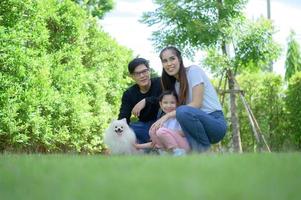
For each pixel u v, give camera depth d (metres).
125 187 1.60
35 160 3.21
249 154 3.36
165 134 4.95
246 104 12.83
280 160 2.66
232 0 11.91
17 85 8.48
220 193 1.47
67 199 1.47
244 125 16.00
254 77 16.36
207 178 1.76
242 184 1.64
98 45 12.66
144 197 1.43
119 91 13.32
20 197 1.60
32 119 8.73
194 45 11.99
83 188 1.62
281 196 1.49
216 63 12.16
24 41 8.90
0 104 8.26
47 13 10.27
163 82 5.41
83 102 10.64
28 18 9.14
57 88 10.08
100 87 11.88
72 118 10.23
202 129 4.90
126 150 6.05
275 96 16.22
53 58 10.24
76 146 10.52
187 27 11.66
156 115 6.14
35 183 1.86
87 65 12.39
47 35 9.55
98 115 11.80
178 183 1.63
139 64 5.92
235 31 12.07
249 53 12.30
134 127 6.23
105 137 6.26
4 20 8.77
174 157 2.91
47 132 9.20
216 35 11.71
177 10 11.93
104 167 2.27
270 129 16.12
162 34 12.24
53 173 2.09
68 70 10.47
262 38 12.29
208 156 2.99
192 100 5.09
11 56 8.35
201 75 5.13
